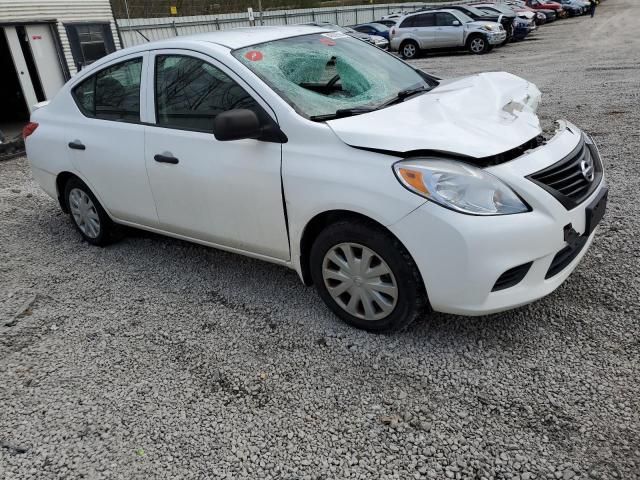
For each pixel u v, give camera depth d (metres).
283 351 2.95
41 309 3.68
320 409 2.51
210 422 2.50
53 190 4.67
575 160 2.84
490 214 2.46
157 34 25.42
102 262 4.35
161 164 3.55
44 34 13.22
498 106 3.17
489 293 2.54
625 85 9.41
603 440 2.17
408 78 3.74
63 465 2.33
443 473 2.11
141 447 2.38
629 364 2.57
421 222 2.51
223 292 3.66
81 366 3.00
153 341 3.17
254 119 2.85
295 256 3.10
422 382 2.61
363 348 2.89
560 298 3.15
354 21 36.19
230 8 34.47
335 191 2.73
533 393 2.46
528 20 21.45
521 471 2.08
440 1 38.88
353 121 2.88
